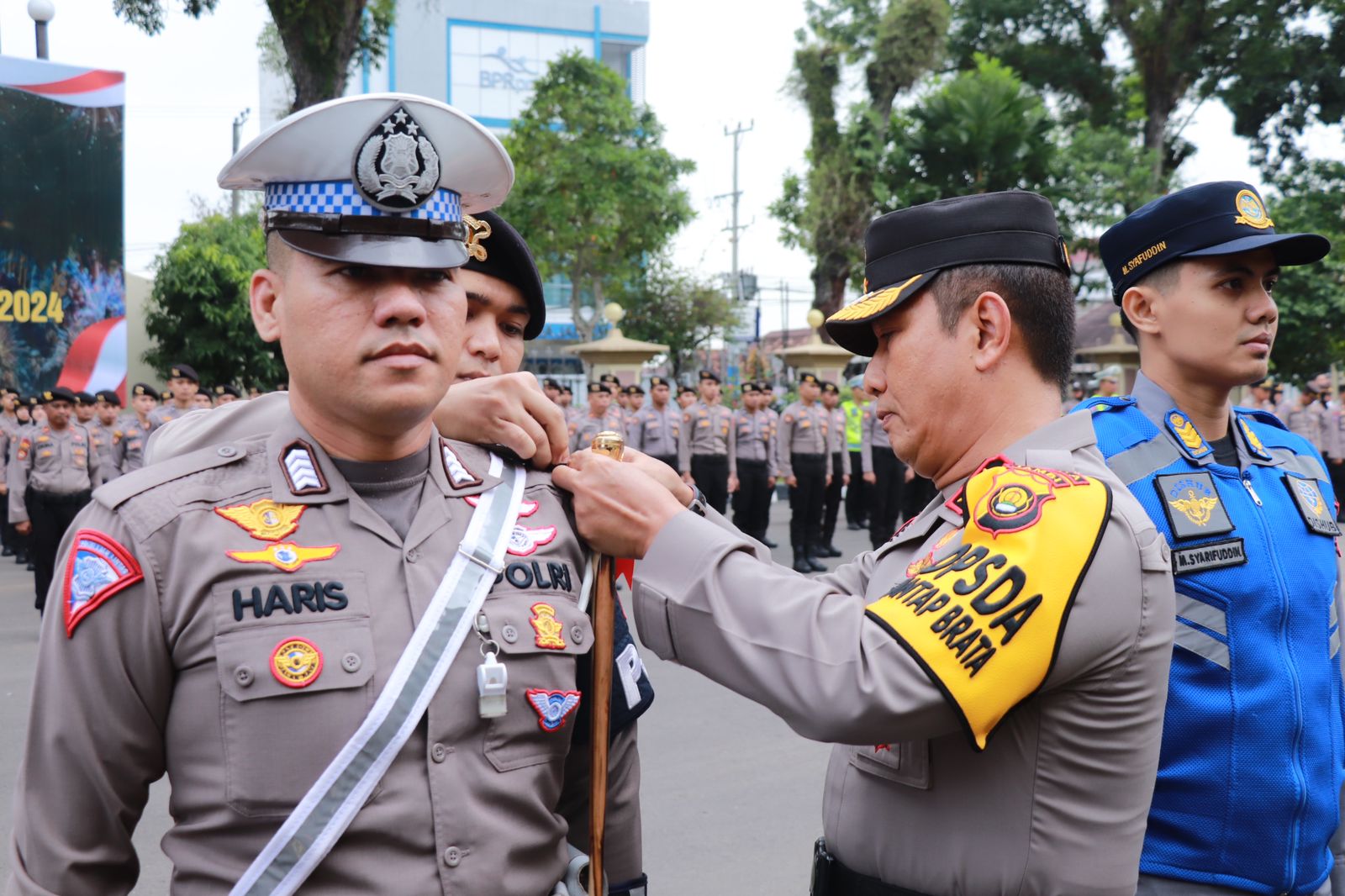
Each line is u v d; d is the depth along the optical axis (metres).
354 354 1.26
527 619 1.33
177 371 11.16
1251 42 20.77
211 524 1.26
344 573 1.27
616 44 47.31
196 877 1.22
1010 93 18.64
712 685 5.89
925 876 1.43
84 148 16.16
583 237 22.03
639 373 16.47
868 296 1.64
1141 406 2.04
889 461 12.67
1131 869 1.36
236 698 1.19
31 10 15.87
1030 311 1.52
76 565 1.23
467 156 1.35
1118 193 18.72
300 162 1.24
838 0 22.27
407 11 42.78
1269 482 1.98
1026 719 1.35
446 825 1.22
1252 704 1.78
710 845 3.88
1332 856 1.96
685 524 1.45
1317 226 20.06
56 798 1.22
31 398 13.27
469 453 1.49
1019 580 1.29
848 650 1.31
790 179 22.50
